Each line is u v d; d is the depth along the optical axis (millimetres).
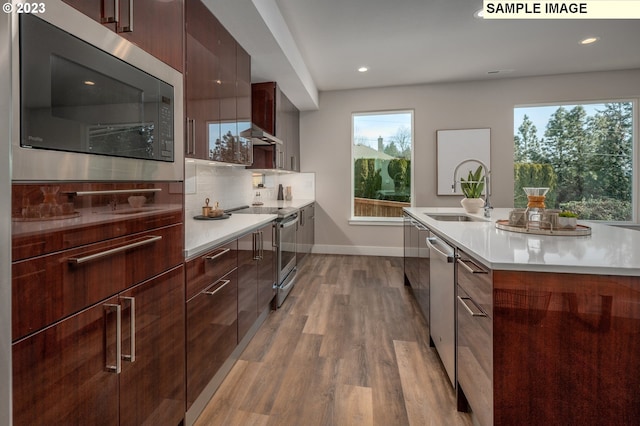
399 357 1902
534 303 999
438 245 1729
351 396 1550
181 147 1266
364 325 2340
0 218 651
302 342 2084
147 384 1077
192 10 1782
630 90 3963
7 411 660
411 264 2818
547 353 998
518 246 1240
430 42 3131
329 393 1573
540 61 3658
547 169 4320
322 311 2602
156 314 1125
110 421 922
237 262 1840
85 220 833
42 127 709
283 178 4898
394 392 1580
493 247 1226
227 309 1706
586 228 1520
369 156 4773
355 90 4633
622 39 3105
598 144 4195
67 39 763
